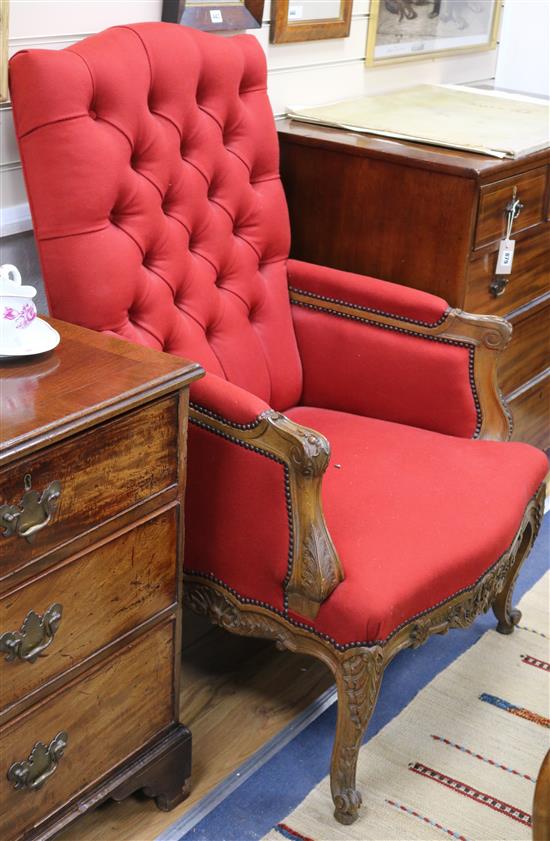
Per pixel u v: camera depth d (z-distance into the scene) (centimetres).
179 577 174
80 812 168
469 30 334
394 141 247
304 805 191
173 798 188
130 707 173
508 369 278
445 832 186
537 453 217
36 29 198
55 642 152
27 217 207
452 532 187
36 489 140
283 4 252
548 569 271
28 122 176
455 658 234
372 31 290
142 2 219
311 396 238
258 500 177
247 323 222
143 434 156
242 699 217
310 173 250
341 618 173
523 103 293
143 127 190
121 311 187
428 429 228
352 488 195
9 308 154
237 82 213
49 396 146
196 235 209
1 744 149
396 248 243
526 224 256
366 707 177
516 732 212
